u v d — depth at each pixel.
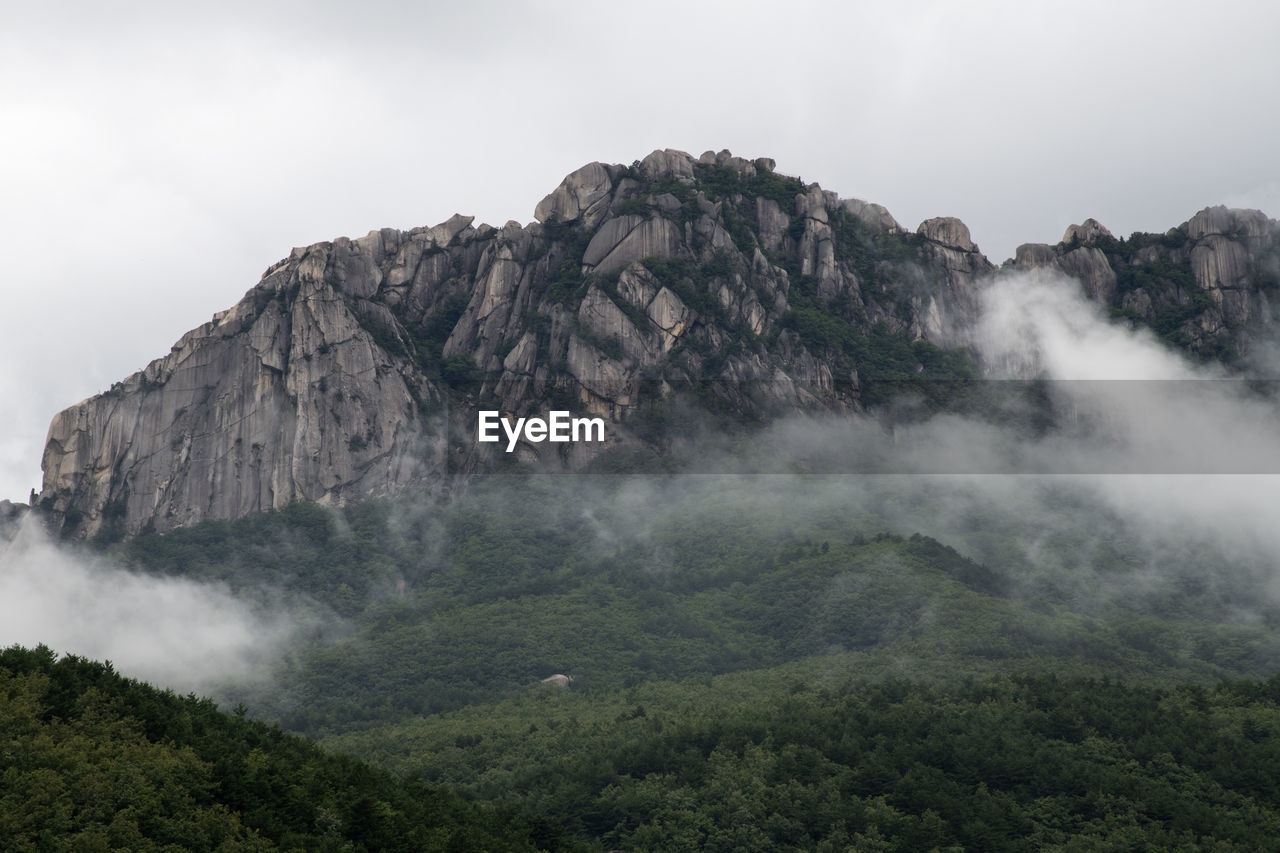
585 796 180.00
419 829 149.38
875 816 173.50
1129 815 174.62
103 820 130.38
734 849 169.25
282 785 145.50
